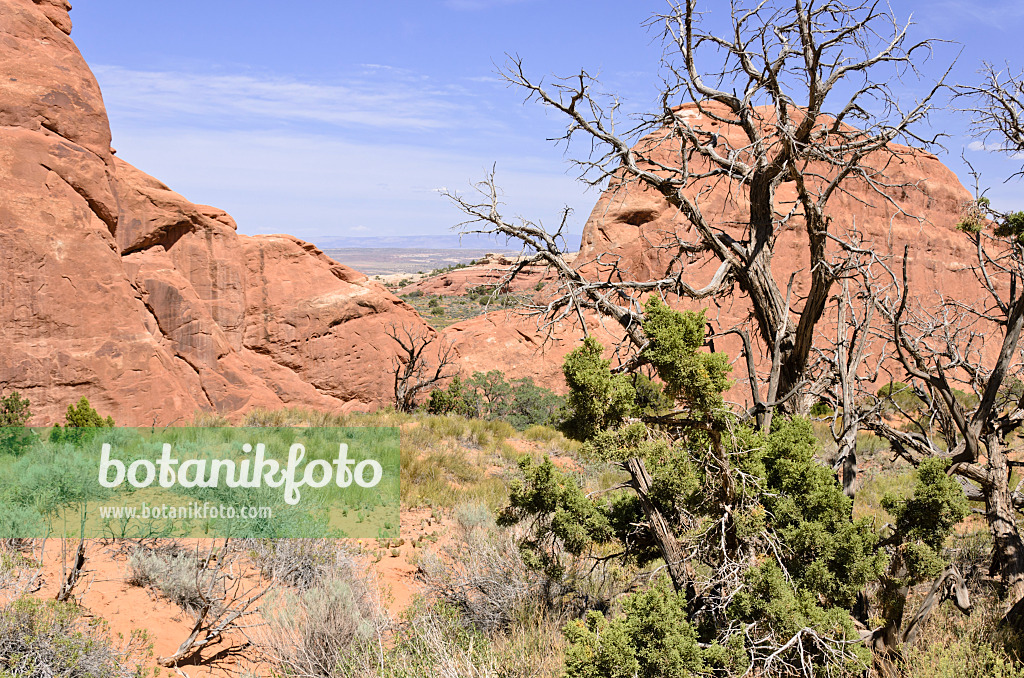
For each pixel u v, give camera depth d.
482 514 10.13
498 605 6.87
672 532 5.72
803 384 8.91
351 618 6.18
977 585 6.96
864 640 5.07
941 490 4.94
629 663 4.32
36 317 23.47
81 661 4.88
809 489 5.20
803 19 8.46
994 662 4.71
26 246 23.48
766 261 9.80
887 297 7.68
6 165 23.72
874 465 15.50
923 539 5.06
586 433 5.19
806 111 8.72
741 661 4.42
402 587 7.97
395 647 5.86
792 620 4.55
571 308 8.81
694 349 5.17
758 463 5.27
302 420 20.64
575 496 6.23
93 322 24.61
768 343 9.84
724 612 4.94
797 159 9.02
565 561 7.47
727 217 21.56
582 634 4.64
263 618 6.39
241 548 7.78
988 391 6.72
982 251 8.31
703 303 14.22
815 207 8.98
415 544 9.42
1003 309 7.76
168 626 6.13
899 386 8.29
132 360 25.14
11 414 20.61
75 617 5.25
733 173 9.98
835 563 4.94
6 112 24.31
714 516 5.43
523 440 18.94
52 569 6.65
